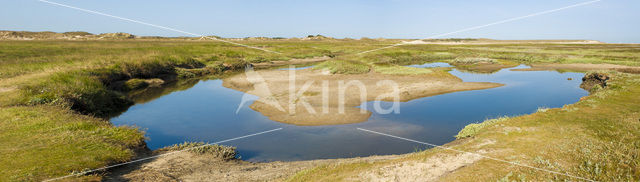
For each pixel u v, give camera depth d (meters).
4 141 7.49
